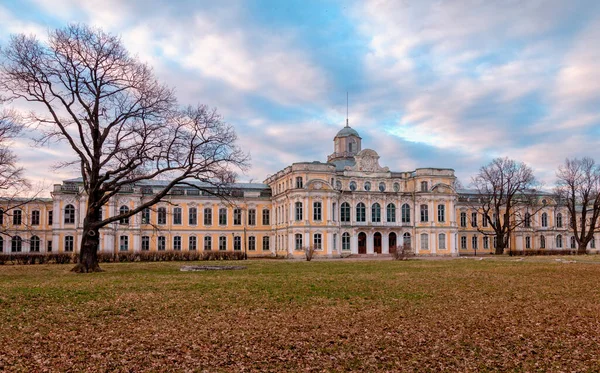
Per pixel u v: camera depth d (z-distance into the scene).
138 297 24.66
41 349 15.36
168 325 18.59
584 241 86.56
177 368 13.77
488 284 30.59
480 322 19.34
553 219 108.25
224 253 70.69
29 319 19.38
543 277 34.75
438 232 89.62
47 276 36.53
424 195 90.06
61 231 82.88
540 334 17.50
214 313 20.83
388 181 91.94
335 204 85.75
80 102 40.16
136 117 41.44
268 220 95.31
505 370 13.92
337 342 16.41
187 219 91.31
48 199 89.25
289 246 83.56
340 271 40.72
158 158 41.50
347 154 99.81
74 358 14.52
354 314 20.78
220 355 14.94
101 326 18.38
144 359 14.48
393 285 29.94
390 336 17.19
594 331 17.89
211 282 31.30
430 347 15.91
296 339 16.73
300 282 31.36
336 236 84.88
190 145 41.97
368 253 88.50
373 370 13.83
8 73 38.62
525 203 104.00
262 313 20.89
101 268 45.81
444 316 20.42
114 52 40.81
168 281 31.92
